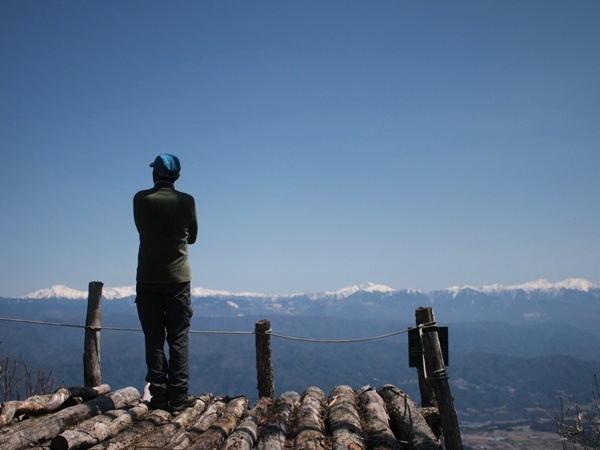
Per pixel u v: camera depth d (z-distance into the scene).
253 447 3.34
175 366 4.00
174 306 4.00
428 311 3.39
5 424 3.31
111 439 3.33
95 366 4.10
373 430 3.29
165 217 3.91
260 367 4.60
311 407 3.75
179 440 3.27
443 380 3.03
